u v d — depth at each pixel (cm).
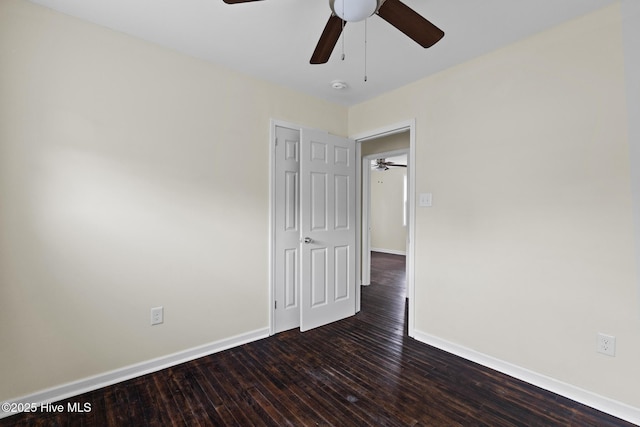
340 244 317
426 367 221
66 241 183
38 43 175
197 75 233
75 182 186
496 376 210
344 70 251
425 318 263
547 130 195
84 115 188
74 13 183
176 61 223
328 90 291
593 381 178
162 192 217
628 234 167
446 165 248
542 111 197
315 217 294
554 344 192
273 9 177
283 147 284
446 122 248
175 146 223
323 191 300
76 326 187
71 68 184
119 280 201
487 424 163
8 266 168
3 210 166
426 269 263
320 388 195
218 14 183
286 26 194
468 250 234
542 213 197
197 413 171
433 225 257
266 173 272
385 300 385
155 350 216
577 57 183
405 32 150
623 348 169
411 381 203
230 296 251
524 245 205
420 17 139
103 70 195
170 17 186
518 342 208
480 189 227
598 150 176
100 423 163
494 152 219
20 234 171
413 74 257
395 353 243
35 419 165
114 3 173
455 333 242
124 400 182
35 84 174
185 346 229
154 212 214
